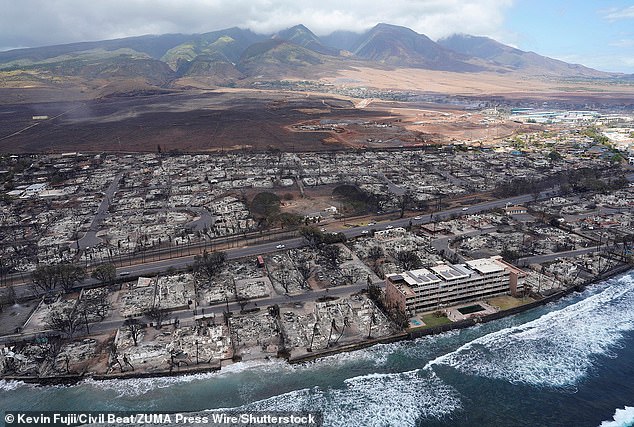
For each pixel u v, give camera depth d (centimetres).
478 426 18975
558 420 19275
